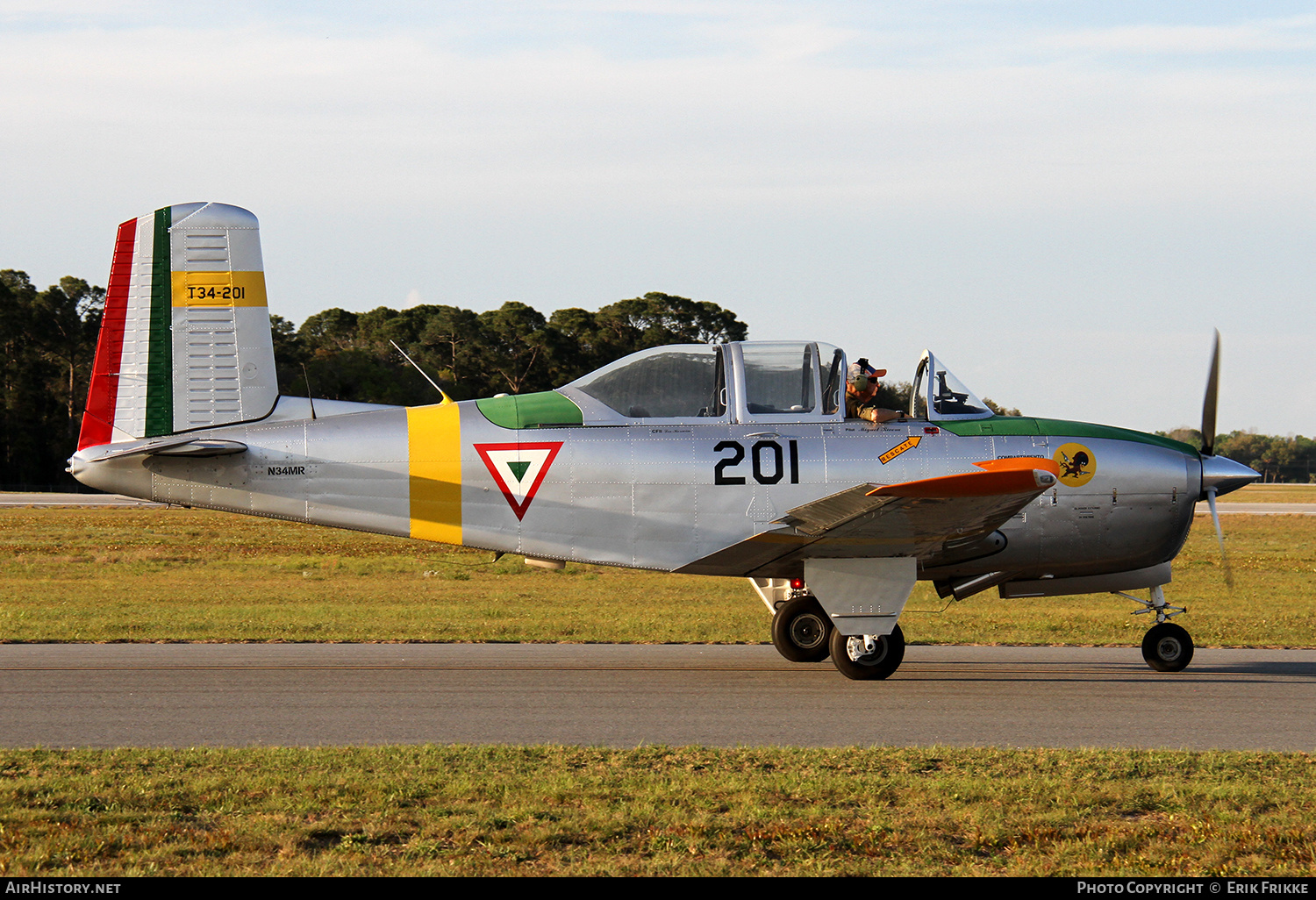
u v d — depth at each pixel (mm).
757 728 13984
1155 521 18922
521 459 18172
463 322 147125
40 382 131750
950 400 19031
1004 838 9477
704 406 18516
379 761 11641
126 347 18469
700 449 18109
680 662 19531
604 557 18250
